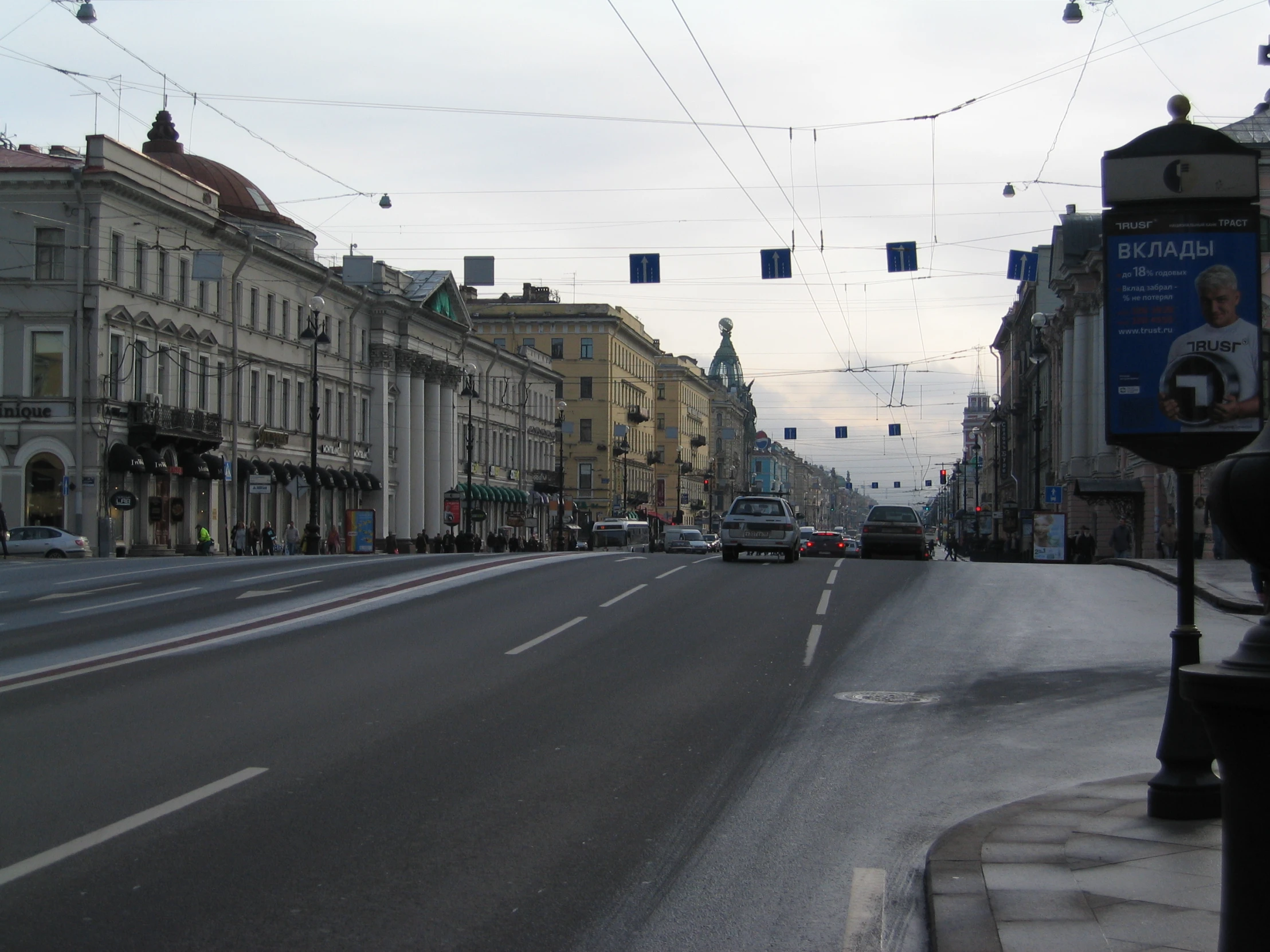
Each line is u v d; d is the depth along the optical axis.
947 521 151.50
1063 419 66.50
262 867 6.61
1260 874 3.97
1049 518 47.50
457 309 81.00
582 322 106.25
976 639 16.72
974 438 158.62
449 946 5.56
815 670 14.14
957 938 5.44
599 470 105.69
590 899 6.29
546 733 10.39
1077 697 12.63
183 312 51.12
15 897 6.07
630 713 11.34
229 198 60.47
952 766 9.54
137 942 5.49
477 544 69.31
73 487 45.38
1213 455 7.73
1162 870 6.44
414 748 9.66
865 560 32.38
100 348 45.78
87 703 11.41
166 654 14.66
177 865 6.62
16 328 45.78
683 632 16.89
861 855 7.21
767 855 7.14
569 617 18.33
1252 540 4.34
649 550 81.19
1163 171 7.84
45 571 27.50
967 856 6.73
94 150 45.78
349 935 5.64
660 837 7.45
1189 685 4.09
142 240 48.41
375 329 70.38
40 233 45.91
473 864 6.78
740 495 31.12
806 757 9.75
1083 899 5.97
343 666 13.78
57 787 8.27
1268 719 3.92
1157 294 7.83
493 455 88.69
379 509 69.69
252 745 9.68
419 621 17.75
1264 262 42.44
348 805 7.93
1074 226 64.00
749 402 176.00
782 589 22.48
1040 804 7.97
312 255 63.81
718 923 5.99
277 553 58.44
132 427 47.09
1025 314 92.44
